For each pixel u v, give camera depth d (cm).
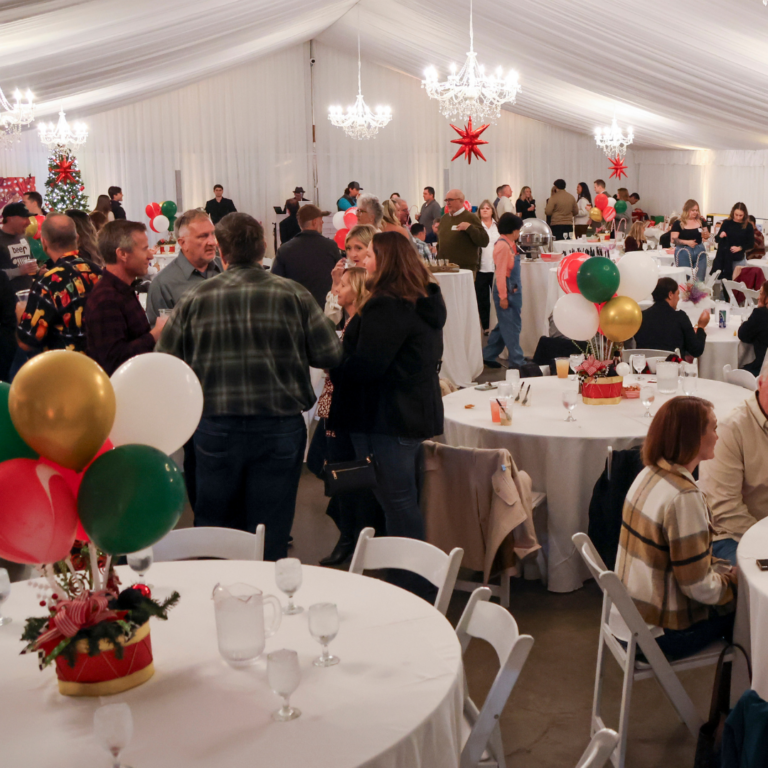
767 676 224
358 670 186
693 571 248
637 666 255
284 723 166
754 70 837
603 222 1327
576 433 374
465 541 356
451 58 1259
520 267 798
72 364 166
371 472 337
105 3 568
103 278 333
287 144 1599
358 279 387
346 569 406
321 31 1495
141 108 1495
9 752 159
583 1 790
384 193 1666
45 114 1125
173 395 191
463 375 734
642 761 262
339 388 340
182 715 170
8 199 1269
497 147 1719
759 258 980
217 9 780
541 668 318
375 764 155
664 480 255
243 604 183
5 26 522
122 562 330
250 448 301
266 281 299
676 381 435
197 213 395
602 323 427
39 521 162
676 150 1669
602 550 342
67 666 177
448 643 198
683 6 719
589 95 1302
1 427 169
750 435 299
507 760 263
